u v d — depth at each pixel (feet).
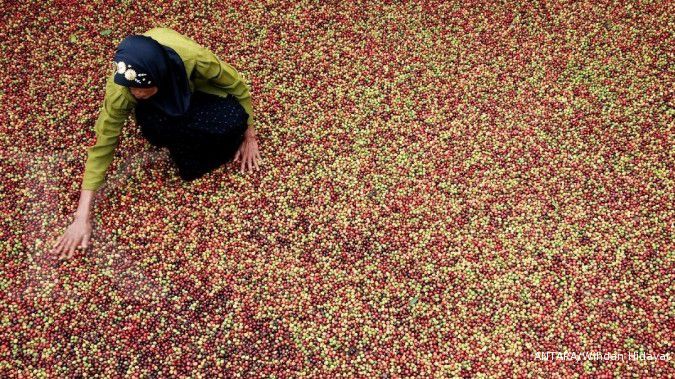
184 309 12.85
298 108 15.38
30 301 12.74
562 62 16.40
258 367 12.37
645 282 13.32
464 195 14.29
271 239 13.69
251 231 13.79
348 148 14.87
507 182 14.47
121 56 9.70
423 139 15.03
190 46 10.85
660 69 16.29
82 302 12.78
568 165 14.74
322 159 14.70
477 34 16.88
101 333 12.55
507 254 13.57
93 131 14.76
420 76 16.07
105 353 12.37
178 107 10.98
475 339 12.69
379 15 17.16
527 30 17.02
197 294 13.01
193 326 12.69
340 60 16.28
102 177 11.87
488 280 13.30
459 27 17.02
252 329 12.71
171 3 17.04
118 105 10.81
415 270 13.37
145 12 16.83
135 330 12.59
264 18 16.96
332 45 16.55
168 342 12.51
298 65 16.14
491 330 12.78
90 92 15.34
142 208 13.84
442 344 12.62
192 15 16.88
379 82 15.92
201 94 12.13
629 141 15.10
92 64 15.81
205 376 12.25
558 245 13.71
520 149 14.94
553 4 17.38
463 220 13.98
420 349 12.57
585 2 17.40
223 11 17.02
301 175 14.48
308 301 13.01
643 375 12.32
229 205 14.05
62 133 14.69
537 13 17.35
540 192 14.35
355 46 16.56
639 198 14.29
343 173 14.55
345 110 15.43
